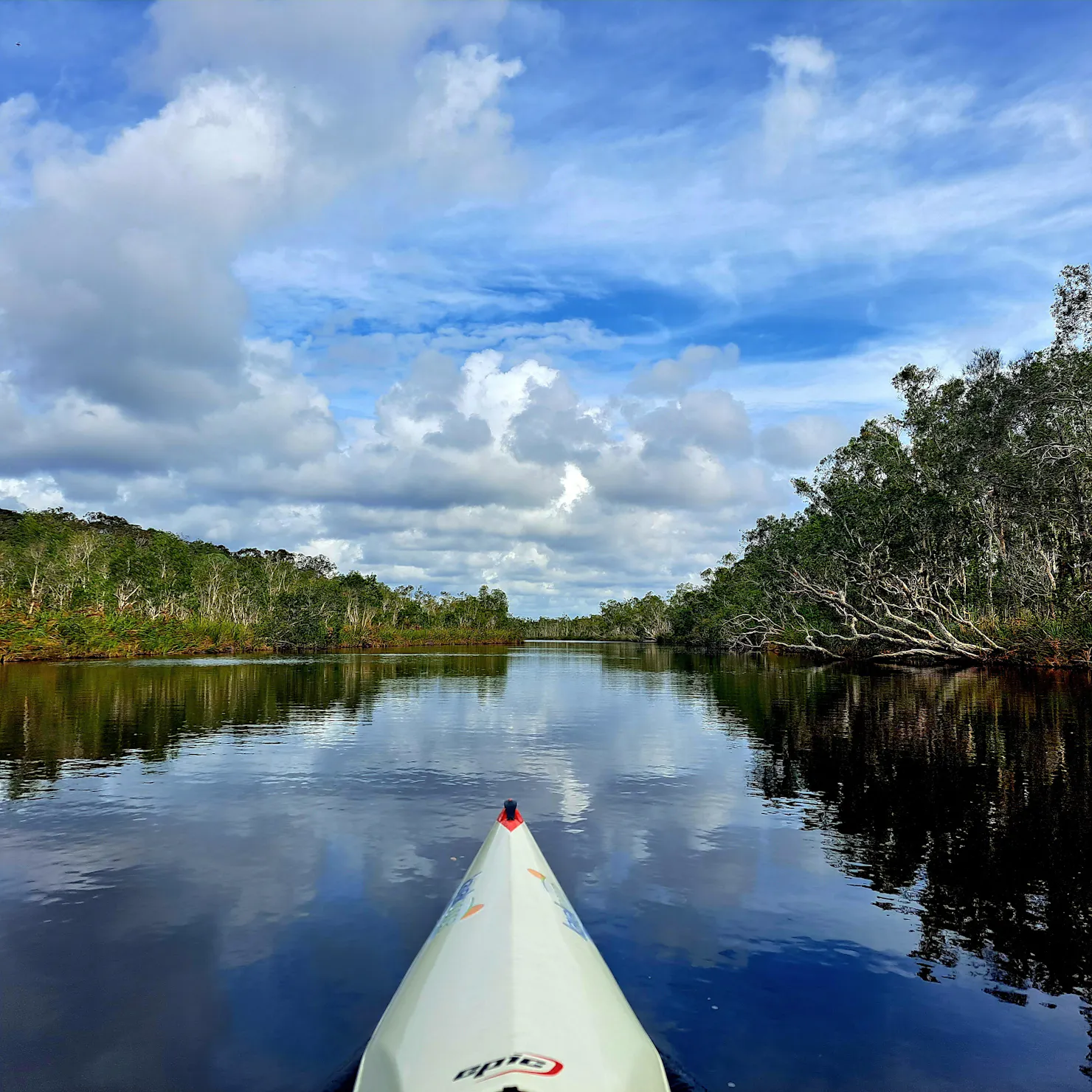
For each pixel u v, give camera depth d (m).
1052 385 32.28
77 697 24.86
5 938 6.25
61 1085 4.27
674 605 113.94
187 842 8.88
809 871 7.84
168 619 64.81
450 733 17.56
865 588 46.59
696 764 13.72
